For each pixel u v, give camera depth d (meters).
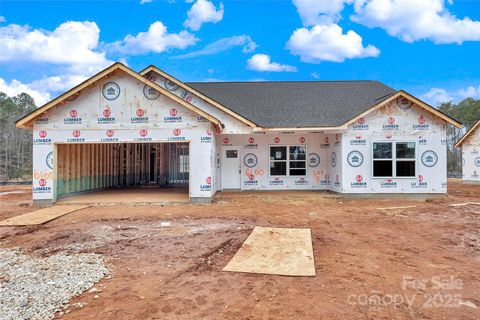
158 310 3.88
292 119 14.80
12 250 6.65
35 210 11.29
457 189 18.19
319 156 16.36
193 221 9.22
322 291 4.43
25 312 3.90
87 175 16.38
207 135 12.67
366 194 13.86
